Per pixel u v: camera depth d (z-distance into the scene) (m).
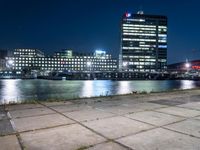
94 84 140.38
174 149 4.58
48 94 71.94
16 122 6.74
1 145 4.79
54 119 7.13
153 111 8.61
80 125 6.38
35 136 5.38
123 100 11.76
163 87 111.56
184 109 9.09
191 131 5.85
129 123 6.65
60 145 4.78
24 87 106.94
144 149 4.57
